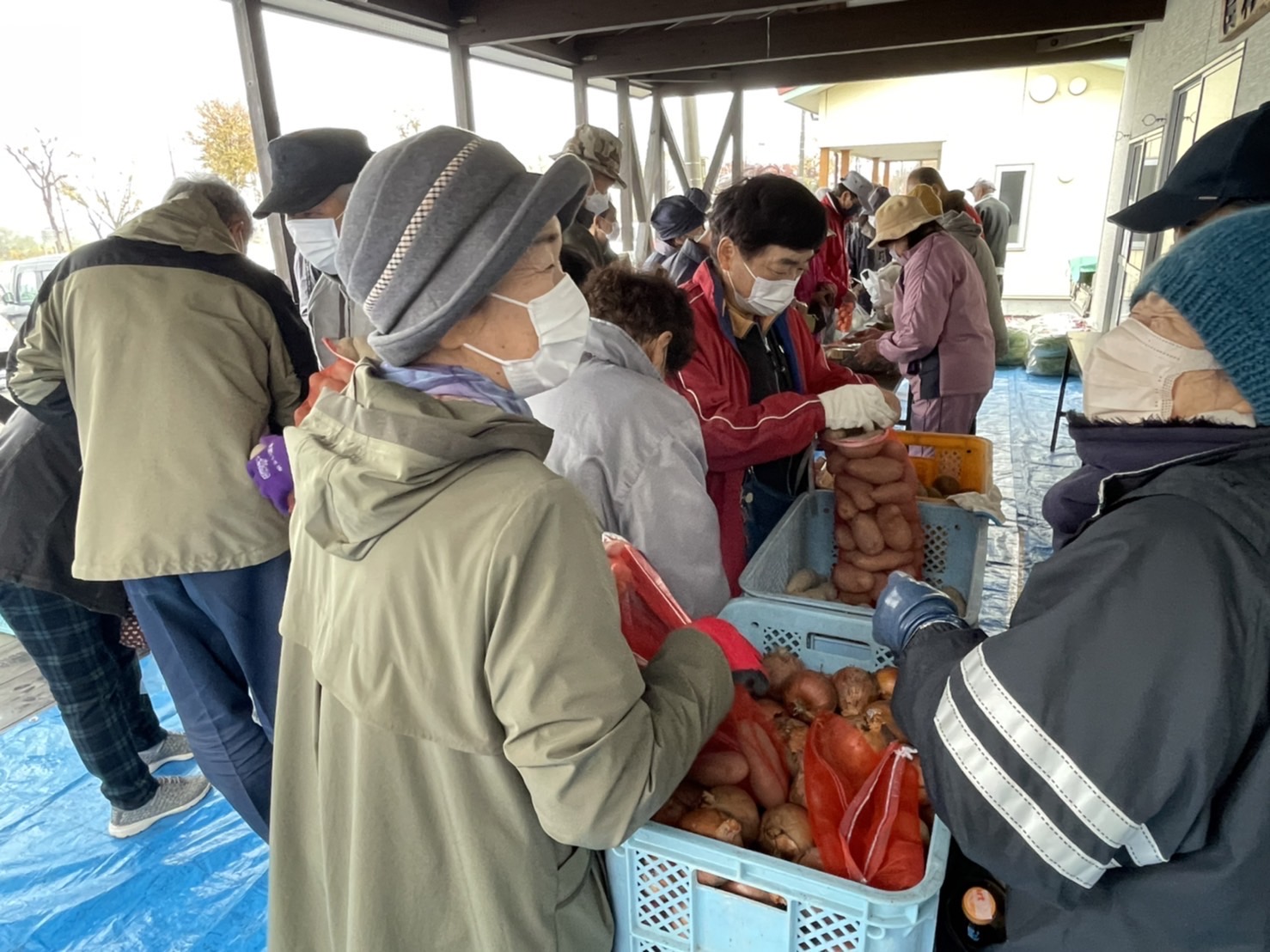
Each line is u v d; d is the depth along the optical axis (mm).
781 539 1775
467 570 703
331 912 903
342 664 791
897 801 893
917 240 3281
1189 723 629
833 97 12438
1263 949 690
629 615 1105
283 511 1549
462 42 4781
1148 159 6301
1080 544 715
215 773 1806
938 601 1006
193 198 1705
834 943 815
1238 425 745
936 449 2266
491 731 741
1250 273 691
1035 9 5895
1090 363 850
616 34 6559
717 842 831
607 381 1341
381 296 769
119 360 1565
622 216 7336
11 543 1732
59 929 1737
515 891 800
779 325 2004
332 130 1928
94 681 1904
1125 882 746
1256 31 3455
